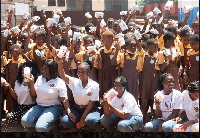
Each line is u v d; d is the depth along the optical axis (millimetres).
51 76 3504
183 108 3248
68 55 3949
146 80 3801
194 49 3881
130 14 5148
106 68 3896
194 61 3895
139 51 3807
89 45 4137
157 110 3334
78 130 3588
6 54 4234
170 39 3939
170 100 3322
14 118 3793
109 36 3783
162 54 3793
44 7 4609
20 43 4609
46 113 3373
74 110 3543
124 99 3340
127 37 4141
